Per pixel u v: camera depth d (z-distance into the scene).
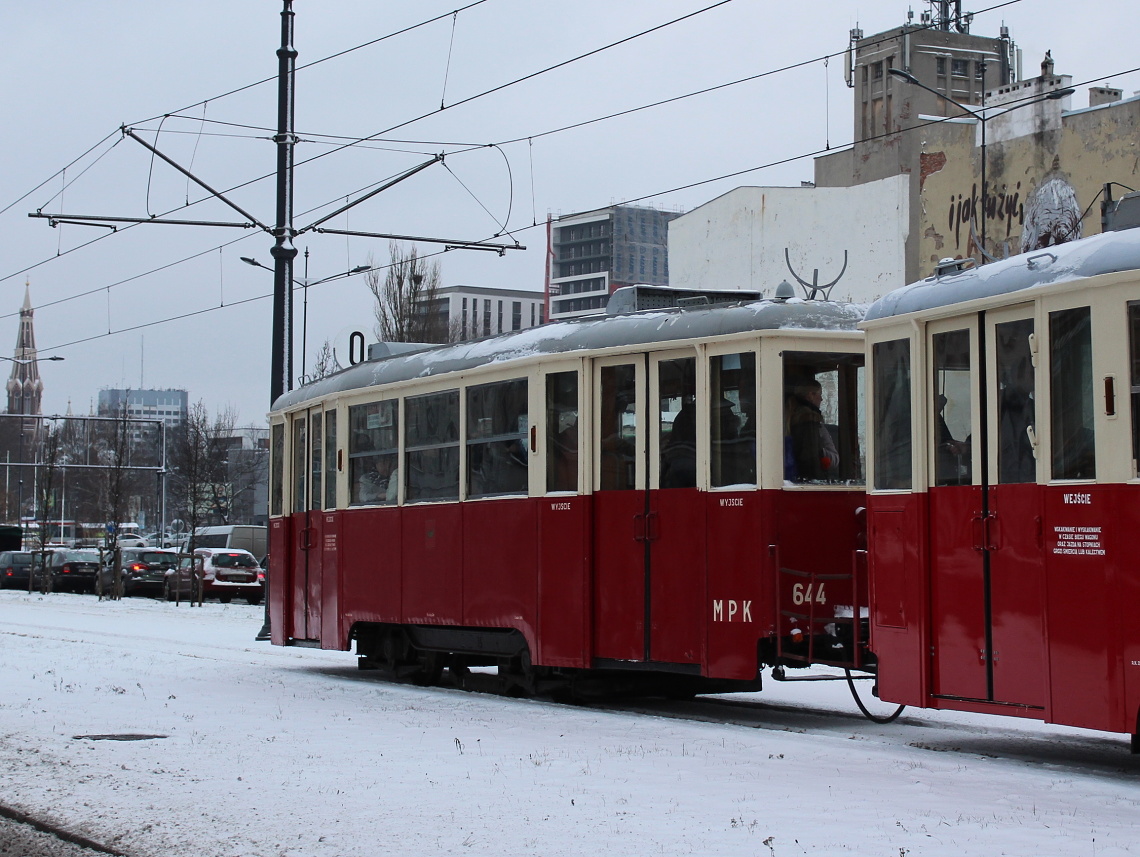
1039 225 38.47
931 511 10.34
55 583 49.91
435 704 13.58
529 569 13.66
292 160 25.55
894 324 10.73
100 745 10.62
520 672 14.40
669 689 13.85
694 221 49.50
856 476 12.14
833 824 7.39
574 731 11.34
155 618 30.95
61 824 7.85
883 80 61.31
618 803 8.02
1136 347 8.76
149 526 104.38
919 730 11.83
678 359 12.52
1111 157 36.72
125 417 64.62
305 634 17.83
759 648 11.74
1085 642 8.95
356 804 8.12
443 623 14.91
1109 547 8.81
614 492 12.94
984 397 9.89
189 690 14.89
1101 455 8.89
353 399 16.81
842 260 44.88
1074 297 9.16
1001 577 9.66
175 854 7.05
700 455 12.20
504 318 140.38
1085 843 6.90
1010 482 9.64
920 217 42.75
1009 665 9.55
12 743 10.84
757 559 11.74
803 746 10.31
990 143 40.34
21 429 99.31
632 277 140.25
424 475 15.39
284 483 18.62
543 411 13.55
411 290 43.47
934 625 10.26
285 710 12.99
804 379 12.02
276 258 25.42
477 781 8.83
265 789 8.67
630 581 12.73
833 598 11.90
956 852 6.73
